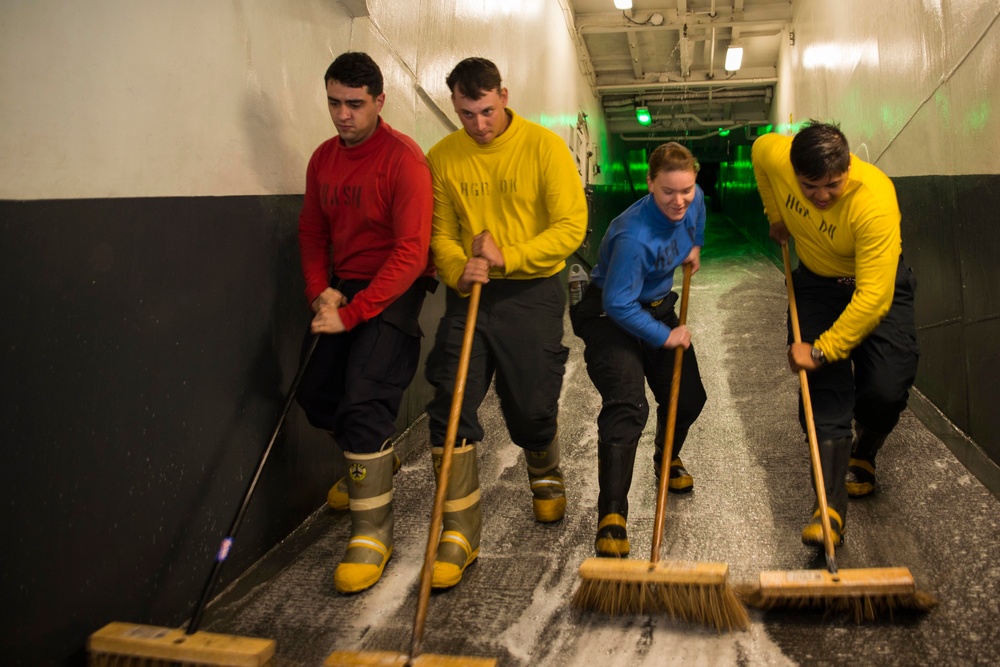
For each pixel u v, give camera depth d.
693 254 3.04
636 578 2.28
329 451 3.31
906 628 2.19
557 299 2.73
